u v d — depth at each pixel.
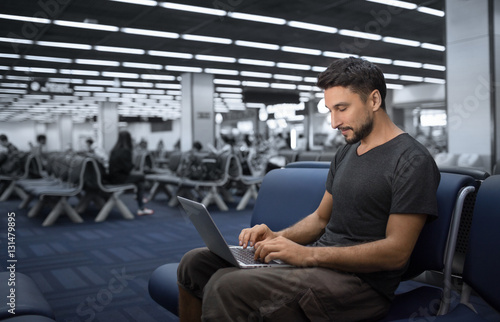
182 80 12.93
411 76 14.20
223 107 23.70
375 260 1.05
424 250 1.22
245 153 8.59
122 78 13.48
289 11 7.06
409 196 1.05
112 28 7.84
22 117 28.95
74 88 15.36
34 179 7.59
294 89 16.69
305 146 14.87
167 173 8.06
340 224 1.20
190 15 7.16
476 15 5.50
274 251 1.11
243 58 10.81
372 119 1.15
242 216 5.50
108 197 5.89
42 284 2.78
